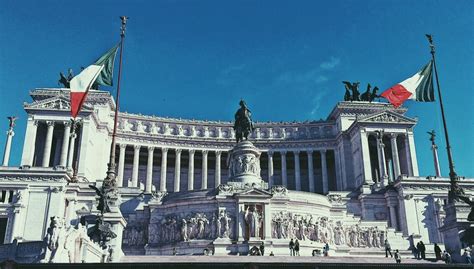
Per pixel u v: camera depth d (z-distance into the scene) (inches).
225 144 4886.8
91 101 4448.8
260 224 2610.7
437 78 2094.0
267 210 2630.4
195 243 2571.4
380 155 4237.2
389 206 3489.2
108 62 2086.6
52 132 4035.4
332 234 2763.3
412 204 3420.3
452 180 1883.6
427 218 3395.7
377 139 4313.5
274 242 2551.7
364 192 3597.4
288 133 5009.8
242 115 3179.1
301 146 4862.2
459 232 1796.3
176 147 4763.8
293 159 5059.1
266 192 2655.0
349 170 4503.0
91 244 1502.2
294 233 2640.3
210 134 4980.3
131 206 2989.7
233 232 2603.3
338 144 4761.3
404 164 4419.3
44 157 3932.1
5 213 3063.5
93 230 1576.0
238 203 2635.3
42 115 4052.7
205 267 1112.8
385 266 1194.6
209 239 2593.5
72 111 2005.4
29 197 3120.1
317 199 2819.9
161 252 2647.6
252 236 2571.4
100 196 1649.9
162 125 4857.3
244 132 3159.5
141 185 4498.0
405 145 4375.0
